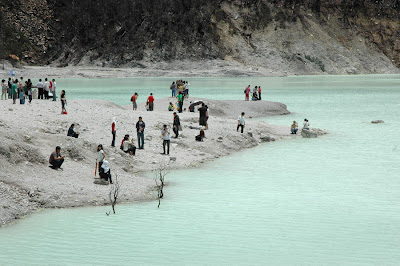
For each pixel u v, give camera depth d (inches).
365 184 1386.6
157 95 4451.3
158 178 1437.0
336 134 2365.9
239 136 2082.9
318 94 4987.7
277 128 2474.2
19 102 2554.1
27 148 1320.1
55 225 1003.9
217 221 1041.5
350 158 1770.4
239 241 921.5
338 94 4997.5
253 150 1956.2
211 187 1339.8
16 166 1246.9
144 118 2265.0
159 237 940.0
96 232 964.6
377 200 1220.5
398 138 2225.6
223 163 1685.5
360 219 1061.8
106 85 6141.7
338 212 1114.7
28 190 1154.0
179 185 1362.0
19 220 1033.5
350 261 825.5
